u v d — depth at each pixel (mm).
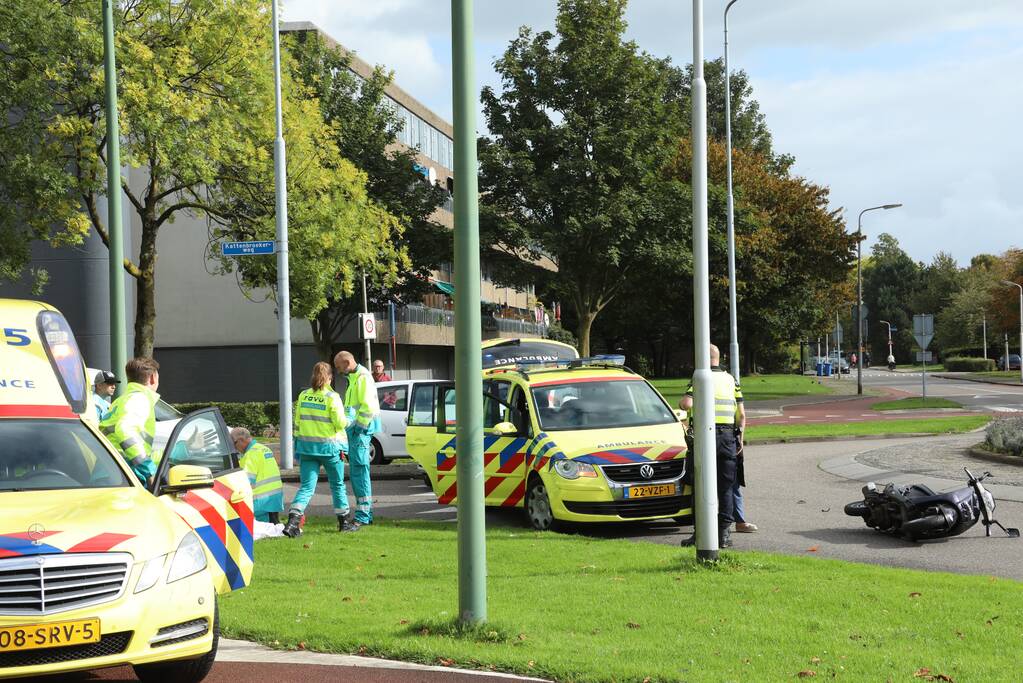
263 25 30234
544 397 16109
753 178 62375
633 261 47062
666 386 69750
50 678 7566
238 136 30234
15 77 26859
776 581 10406
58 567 6449
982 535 13820
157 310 49406
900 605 9250
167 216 30125
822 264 63344
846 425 33094
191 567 6973
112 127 18906
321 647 8211
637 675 7062
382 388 25578
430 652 7809
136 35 28172
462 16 8492
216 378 49375
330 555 12570
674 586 10289
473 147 8547
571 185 45219
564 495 14703
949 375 106438
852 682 6883
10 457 7660
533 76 46688
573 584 10500
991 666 7234
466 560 8516
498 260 46656
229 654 8102
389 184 47812
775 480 20047
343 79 48188
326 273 32875
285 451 25266
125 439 11023
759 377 87875
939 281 166625
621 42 46594
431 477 17156
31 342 8398
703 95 11609
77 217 27625
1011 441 21359
